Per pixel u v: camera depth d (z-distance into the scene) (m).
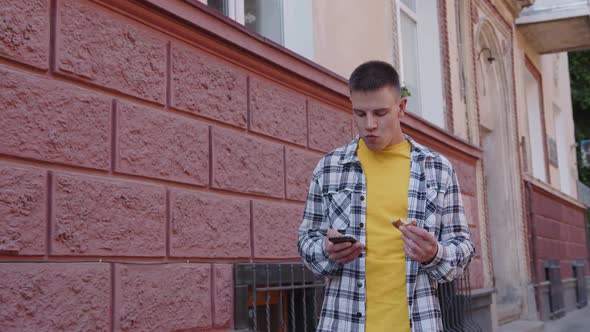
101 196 3.30
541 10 13.00
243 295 4.27
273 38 5.89
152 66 3.71
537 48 14.92
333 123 5.61
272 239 4.66
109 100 3.41
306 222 2.85
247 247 4.39
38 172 2.99
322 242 2.71
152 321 3.54
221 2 5.23
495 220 11.95
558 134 17.91
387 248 2.64
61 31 3.16
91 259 3.22
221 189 4.20
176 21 3.83
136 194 3.52
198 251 3.94
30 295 2.87
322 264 2.70
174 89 3.87
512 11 12.80
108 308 3.27
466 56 10.16
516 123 12.49
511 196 11.97
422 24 9.42
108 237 3.32
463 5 10.19
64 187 3.10
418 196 2.69
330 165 2.82
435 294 2.70
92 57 3.32
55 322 2.97
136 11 3.60
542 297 12.87
